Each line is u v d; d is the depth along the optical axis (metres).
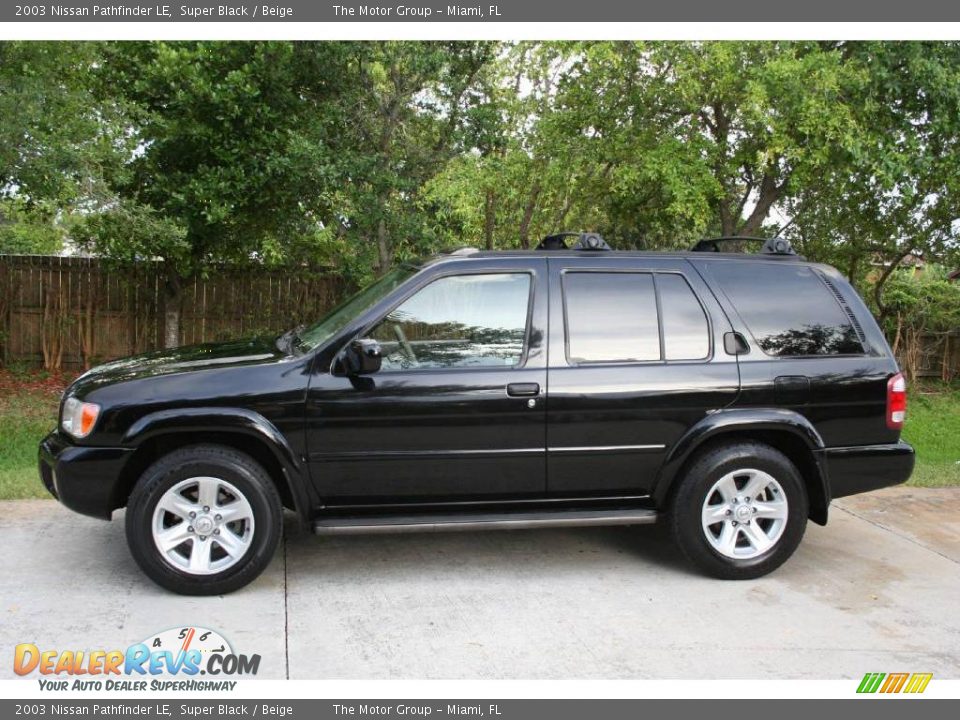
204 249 10.24
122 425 4.18
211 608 4.18
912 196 9.24
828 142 8.05
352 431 4.32
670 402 4.55
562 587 4.59
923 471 7.25
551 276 4.61
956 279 13.10
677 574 4.82
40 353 11.58
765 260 4.91
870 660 3.80
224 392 4.23
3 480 6.07
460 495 4.52
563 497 4.62
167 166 9.59
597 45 8.09
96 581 4.46
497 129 9.88
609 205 10.29
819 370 4.70
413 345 4.44
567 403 4.47
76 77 7.92
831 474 4.72
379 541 5.30
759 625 4.14
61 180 6.82
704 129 9.52
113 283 11.59
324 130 9.34
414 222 9.79
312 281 12.06
